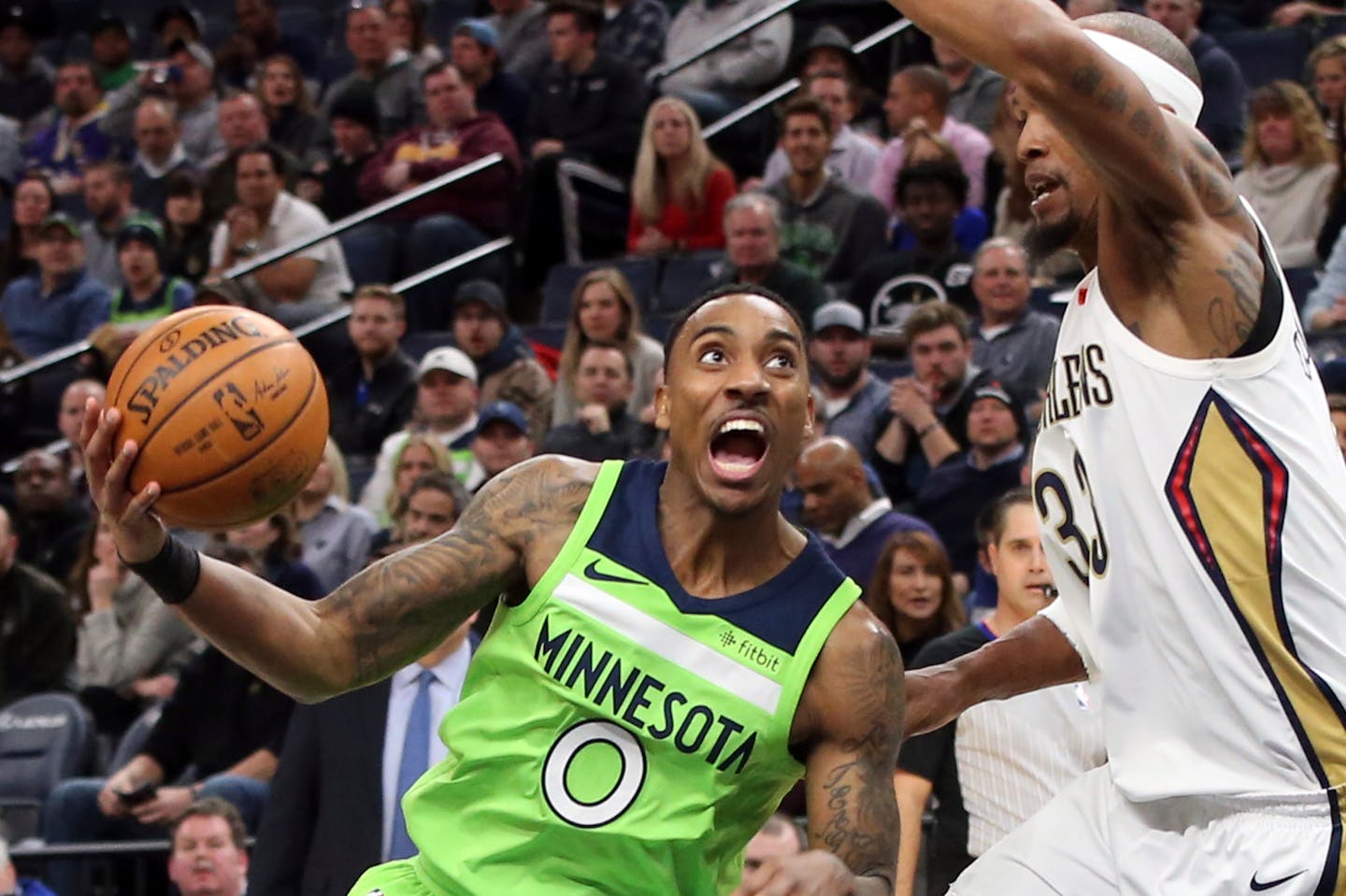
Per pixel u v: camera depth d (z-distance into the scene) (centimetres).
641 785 362
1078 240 389
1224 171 366
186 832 681
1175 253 363
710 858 372
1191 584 370
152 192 1453
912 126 1119
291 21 1725
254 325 373
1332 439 381
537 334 1191
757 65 1370
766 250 1038
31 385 1294
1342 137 1020
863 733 367
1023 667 434
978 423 866
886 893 356
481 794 372
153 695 916
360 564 941
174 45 1536
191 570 357
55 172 1586
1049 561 408
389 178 1318
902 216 1076
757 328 368
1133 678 385
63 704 871
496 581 380
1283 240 1039
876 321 1052
